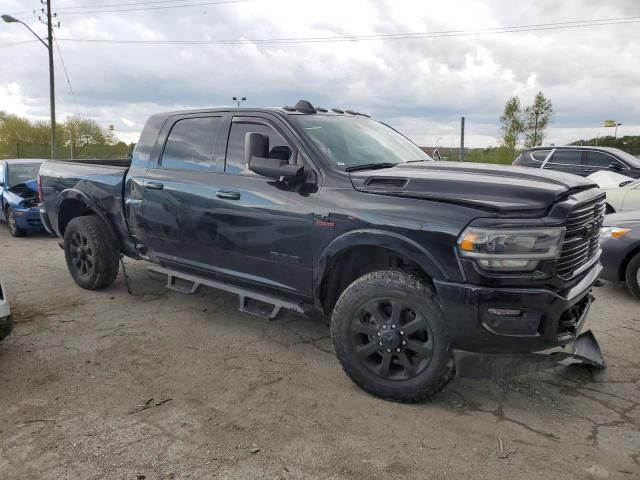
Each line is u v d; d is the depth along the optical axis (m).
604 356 4.14
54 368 3.85
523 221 2.92
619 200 8.80
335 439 2.96
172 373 3.79
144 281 6.13
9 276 6.51
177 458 2.76
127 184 5.10
